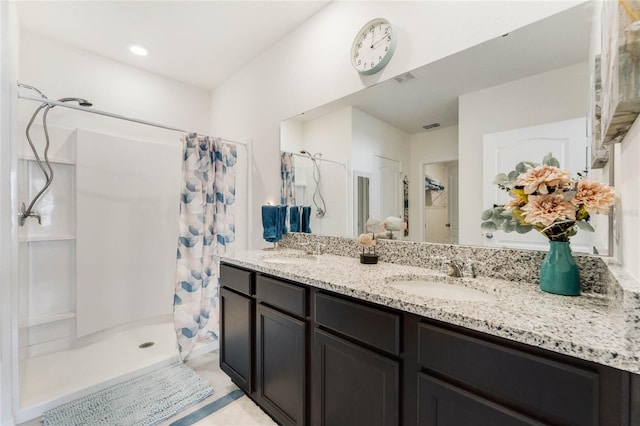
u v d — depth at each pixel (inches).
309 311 51.2
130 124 111.2
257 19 83.7
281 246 91.9
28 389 66.9
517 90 47.3
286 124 90.7
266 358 60.0
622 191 32.9
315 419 49.8
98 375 73.4
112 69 106.6
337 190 75.7
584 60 41.2
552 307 33.3
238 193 109.9
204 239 92.0
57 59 95.4
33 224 87.7
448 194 55.5
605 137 31.7
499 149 49.3
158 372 77.7
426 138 58.4
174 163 120.0
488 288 42.6
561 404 25.6
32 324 85.1
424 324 35.0
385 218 64.8
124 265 105.4
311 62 82.0
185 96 125.6
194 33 90.0
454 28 53.5
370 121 67.8
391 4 62.7
